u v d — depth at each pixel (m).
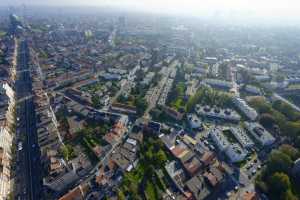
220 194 199.12
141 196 191.88
